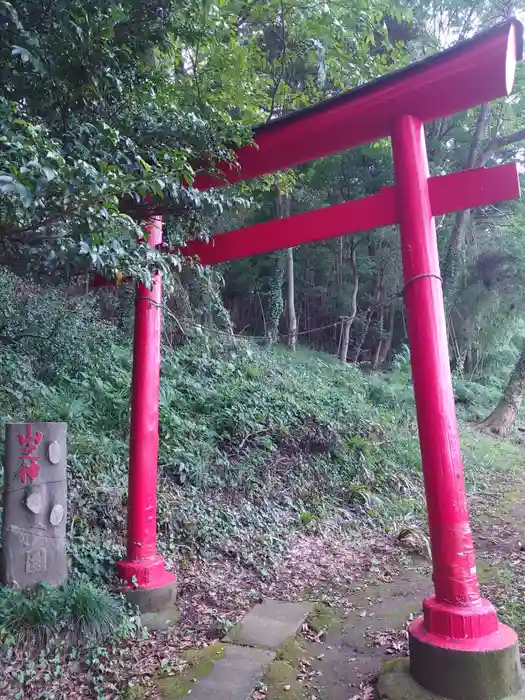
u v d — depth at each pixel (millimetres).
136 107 3938
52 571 3965
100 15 3281
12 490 3887
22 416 6121
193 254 4672
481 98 3480
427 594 4773
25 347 7566
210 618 4277
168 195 3752
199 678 3395
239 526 5848
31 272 3062
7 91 3266
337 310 16359
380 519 6703
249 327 15734
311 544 5941
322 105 3871
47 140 2447
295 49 6422
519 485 8594
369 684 3357
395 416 10258
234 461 6832
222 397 7930
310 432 7898
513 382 12234
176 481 6105
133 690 3279
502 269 14664
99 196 2545
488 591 4590
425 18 11828
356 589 4949
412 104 3617
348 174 14172
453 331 15508
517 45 3330
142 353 4652
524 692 2945
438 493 3197
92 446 5953
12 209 2389
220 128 4133
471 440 10539
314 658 3764
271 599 4641
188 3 4027
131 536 4469
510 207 14289
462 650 2916
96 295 10070
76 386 7215
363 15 6184
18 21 2799
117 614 3910
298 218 4160
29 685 3234
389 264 15078
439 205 3537
